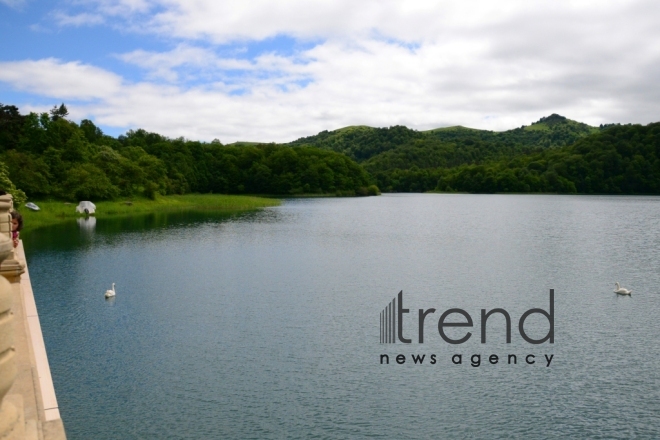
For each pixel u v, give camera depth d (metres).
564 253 51.34
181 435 17.25
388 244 57.84
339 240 61.12
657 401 19.59
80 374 21.67
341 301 32.59
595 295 34.16
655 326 27.67
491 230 72.75
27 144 107.75
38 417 8.95
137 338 25.81
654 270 42.34
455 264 45.28
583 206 127.75
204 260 46.84
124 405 19.11
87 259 46.78
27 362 11.29
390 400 19.64
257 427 17.75
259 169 178.50
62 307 31.11
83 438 17.06
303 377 21.47
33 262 45.16
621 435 17.41
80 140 111.12
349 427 17.78
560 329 27.25
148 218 86.25
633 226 78.00
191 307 31.22
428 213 105.81
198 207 112.12
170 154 162.88
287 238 62.75
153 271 41.69
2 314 4.03
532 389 20.52
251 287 36.22
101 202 99.88
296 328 27.38
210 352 24.00
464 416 18.55
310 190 181.38
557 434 17.44
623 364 22.81
